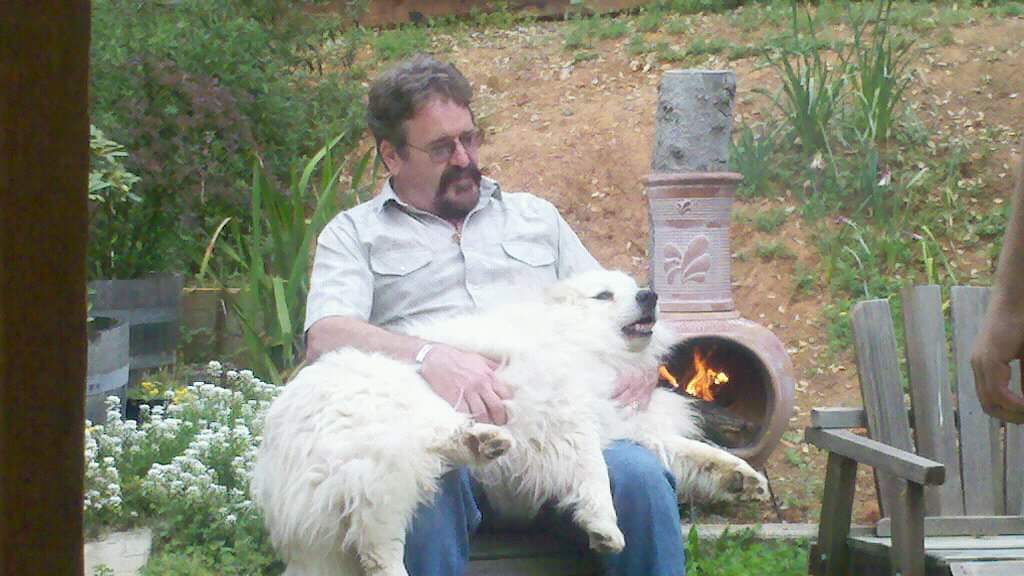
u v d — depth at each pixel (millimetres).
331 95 8914
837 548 4121
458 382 3391
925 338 4367
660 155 5234
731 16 9828
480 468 3201
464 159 3893
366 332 3602
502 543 3584
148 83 7371
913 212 7496
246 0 8797
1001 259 2010
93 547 4352
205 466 4770
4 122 1219
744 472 3713
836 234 7312
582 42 9617
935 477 3514
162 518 4617
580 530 3555
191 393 5590
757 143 7836
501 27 10539
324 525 3123
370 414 3145
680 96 5164
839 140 7855
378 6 10875
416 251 3918
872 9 9461
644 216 7574
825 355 6488
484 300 3914
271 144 8180
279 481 3211
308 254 6344
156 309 6324
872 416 4188
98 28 7793
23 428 1275
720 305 5078
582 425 3449
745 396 5320
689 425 3941
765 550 4562
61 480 1302
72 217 1256
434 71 3875
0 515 1291
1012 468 4348
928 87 8359
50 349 1268
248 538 4406
